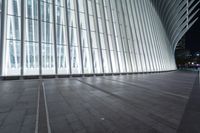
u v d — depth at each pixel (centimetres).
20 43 1198
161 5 3925
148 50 2405
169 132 293
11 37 1231
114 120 353
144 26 2511
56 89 759
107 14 1892
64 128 306
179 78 1533
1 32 1117
